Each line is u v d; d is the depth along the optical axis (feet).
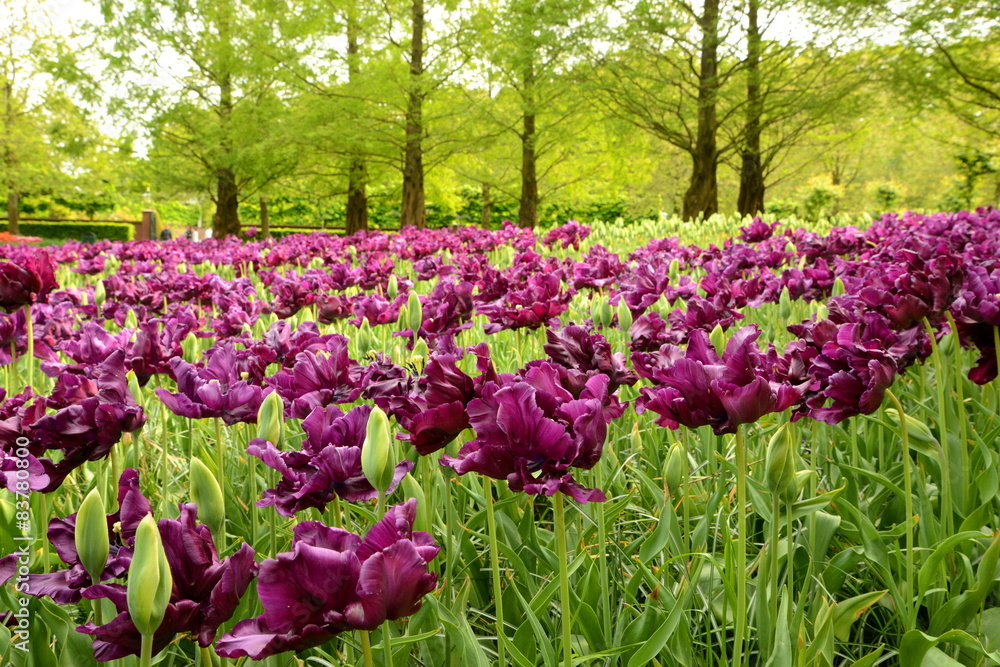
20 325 10.78
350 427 5.66
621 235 42.47
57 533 4.62
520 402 4.72
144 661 3.81
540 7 76.95
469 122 84.43
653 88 81.10
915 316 8.32
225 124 82.89
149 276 21.59
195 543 4.10
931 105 79.30
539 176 110.63
